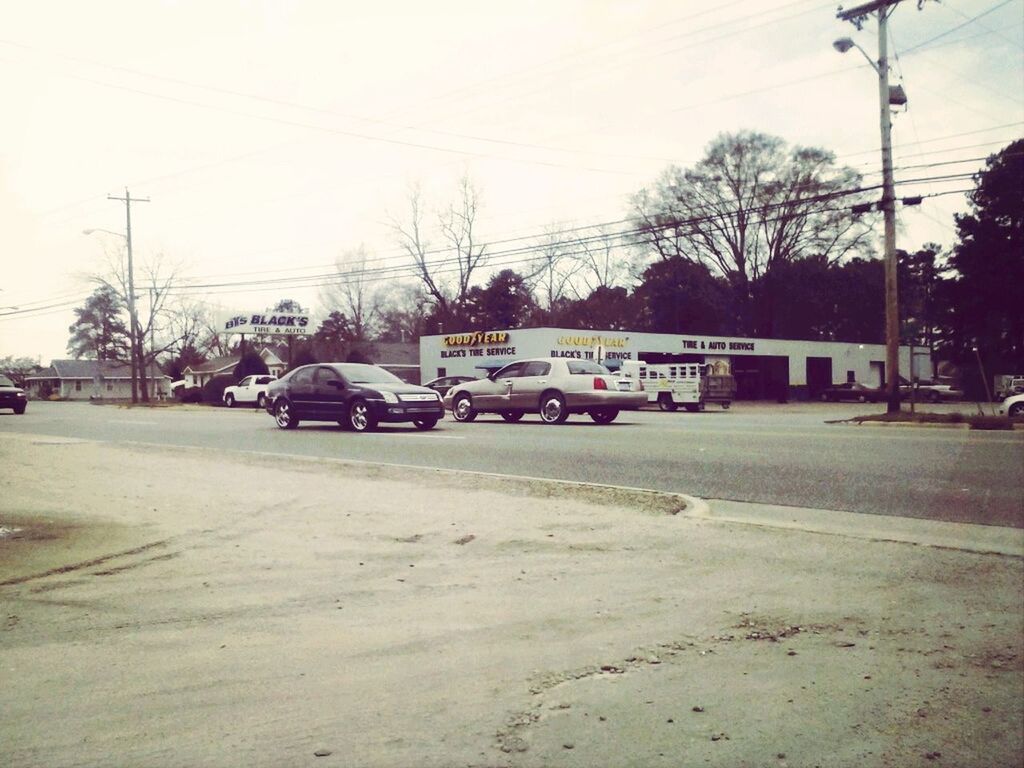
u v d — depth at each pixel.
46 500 9.09
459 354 47.09
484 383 21.58
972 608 5.04
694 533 7.14
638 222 59.25
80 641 4.55
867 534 7.00
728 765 3.17
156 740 3.33
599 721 3.55
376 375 19.06
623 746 3.32
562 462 11.95
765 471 10.41
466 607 5.20
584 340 45.12
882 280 61.66
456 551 6.68
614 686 3.93
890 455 11.45
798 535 6.98
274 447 15.02
